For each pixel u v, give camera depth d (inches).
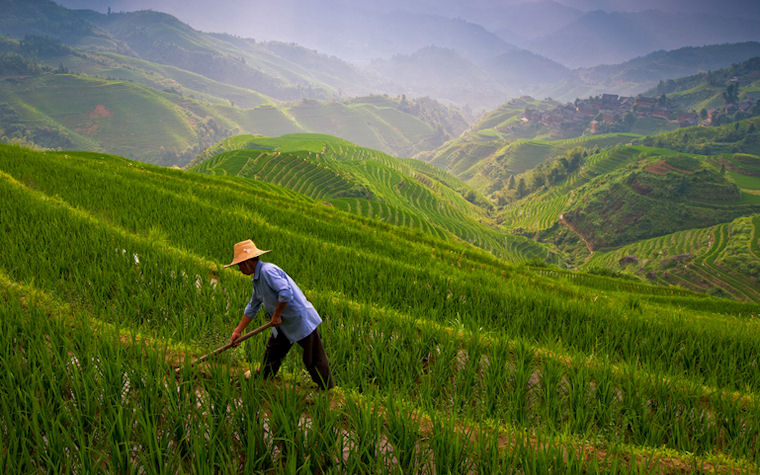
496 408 205.2
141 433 144.2
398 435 156.8
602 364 252.7
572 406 211.0
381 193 6688.0
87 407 147.9
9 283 263.9
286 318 180.1
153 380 158.6
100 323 210.4
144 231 496.7
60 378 163.8
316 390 196.4
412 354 244.8
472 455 148.8
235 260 173.5
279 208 911.0
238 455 147.3
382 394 199.3
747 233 6328.7
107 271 307.7
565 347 311.1
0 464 121.3
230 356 211.0
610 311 418.3
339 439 154.9
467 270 684.7
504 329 324.8
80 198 598.2
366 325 276.7
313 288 372.8
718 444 199.8
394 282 415.2
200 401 159.6
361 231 840.3
